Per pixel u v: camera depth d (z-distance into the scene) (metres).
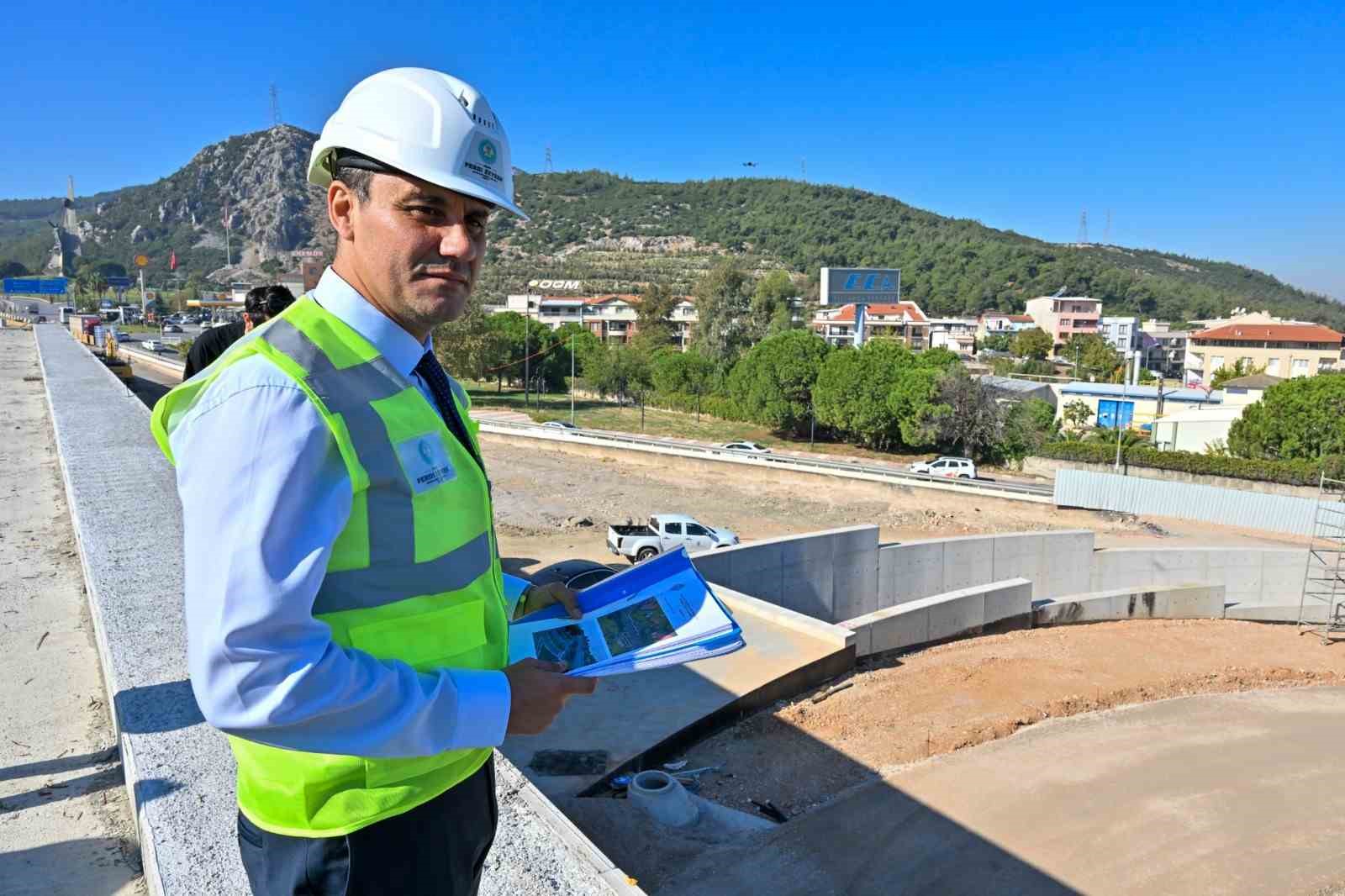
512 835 2.57
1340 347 81.00
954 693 12.86
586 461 39.72
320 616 1.11
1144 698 13.71
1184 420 46.44
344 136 1.21
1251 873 8.80
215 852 2.32
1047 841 8.99
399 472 1.14
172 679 3.36
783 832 8.27
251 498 0.99
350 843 1.19
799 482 36.62
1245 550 23.70
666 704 10.20
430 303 1.21
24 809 3.01
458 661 1.26
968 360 100.19
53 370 19.61
